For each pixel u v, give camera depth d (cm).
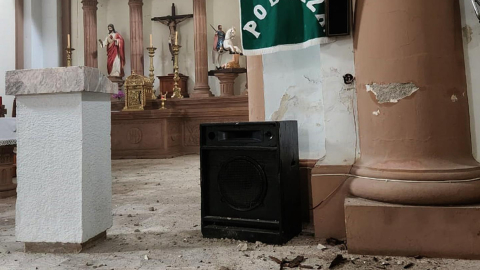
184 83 1495
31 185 275
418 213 244
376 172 263
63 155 271
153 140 1155
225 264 241
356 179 277
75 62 1623
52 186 272
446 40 255
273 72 345
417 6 256
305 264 238
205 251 269
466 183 242
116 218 378
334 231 291
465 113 261
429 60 254
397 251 248
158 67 1584
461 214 237
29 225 275
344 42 301
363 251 254
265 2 308
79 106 267
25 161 276
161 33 1585
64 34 1605
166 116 1144
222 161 300
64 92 264
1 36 1371
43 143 273
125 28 1616
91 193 280
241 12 311
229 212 299
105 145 299
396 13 260
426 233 243
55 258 260
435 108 254
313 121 331
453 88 256
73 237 269
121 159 1133
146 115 1148
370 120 274
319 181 293
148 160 1086
